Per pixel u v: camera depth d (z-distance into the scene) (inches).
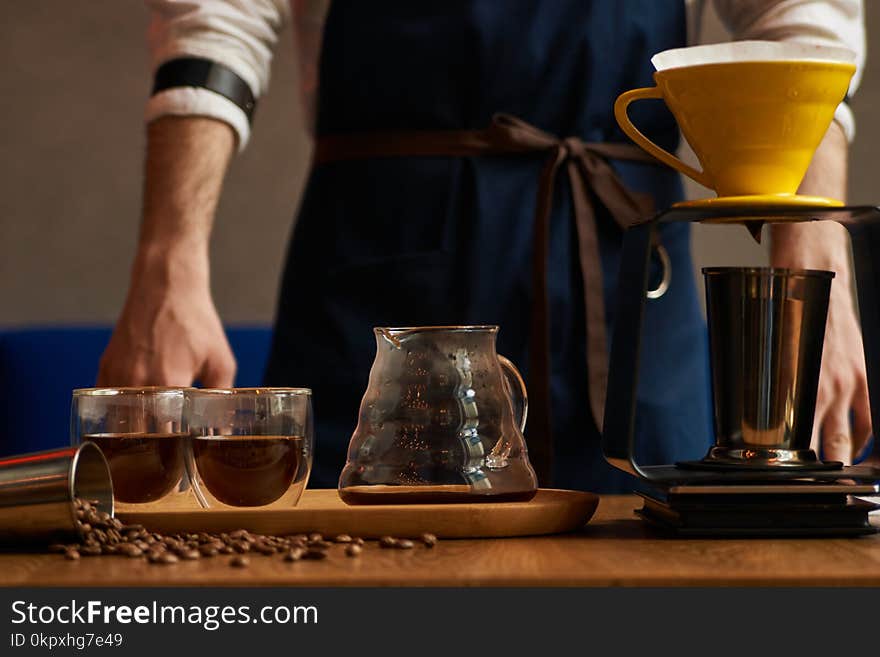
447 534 34.3
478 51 58.4
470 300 59.2
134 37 141.3
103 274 142.3
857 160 133.9
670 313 62.4
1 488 32.4
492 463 35.5
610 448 36.0
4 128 141.0
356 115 60.4
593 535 35.4
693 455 63.4
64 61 140.9
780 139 33.8
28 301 141.9
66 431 94.6
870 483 34.4
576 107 59.9
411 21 59.0
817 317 35.8
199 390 36.4
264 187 141.7
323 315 60.9
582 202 59.6
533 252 58.8
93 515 33.8
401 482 35.3
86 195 141.9
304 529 34.4
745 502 34.4
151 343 57.3
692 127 34.9
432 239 59.6
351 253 60.5
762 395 35.6
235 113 60.1
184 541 33.4
